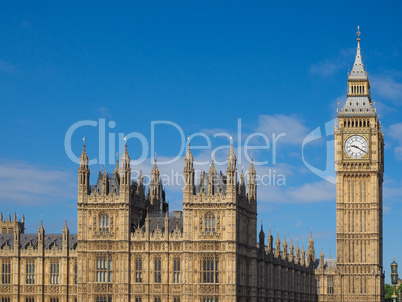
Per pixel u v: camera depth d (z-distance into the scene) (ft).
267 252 602.44
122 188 513.04
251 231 544.62
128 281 506.48
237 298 505.25
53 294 535.60
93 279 509.76
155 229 513.86
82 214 513.86
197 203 505.25
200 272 501.56
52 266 538.47
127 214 510.99
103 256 510.99
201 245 502.79
